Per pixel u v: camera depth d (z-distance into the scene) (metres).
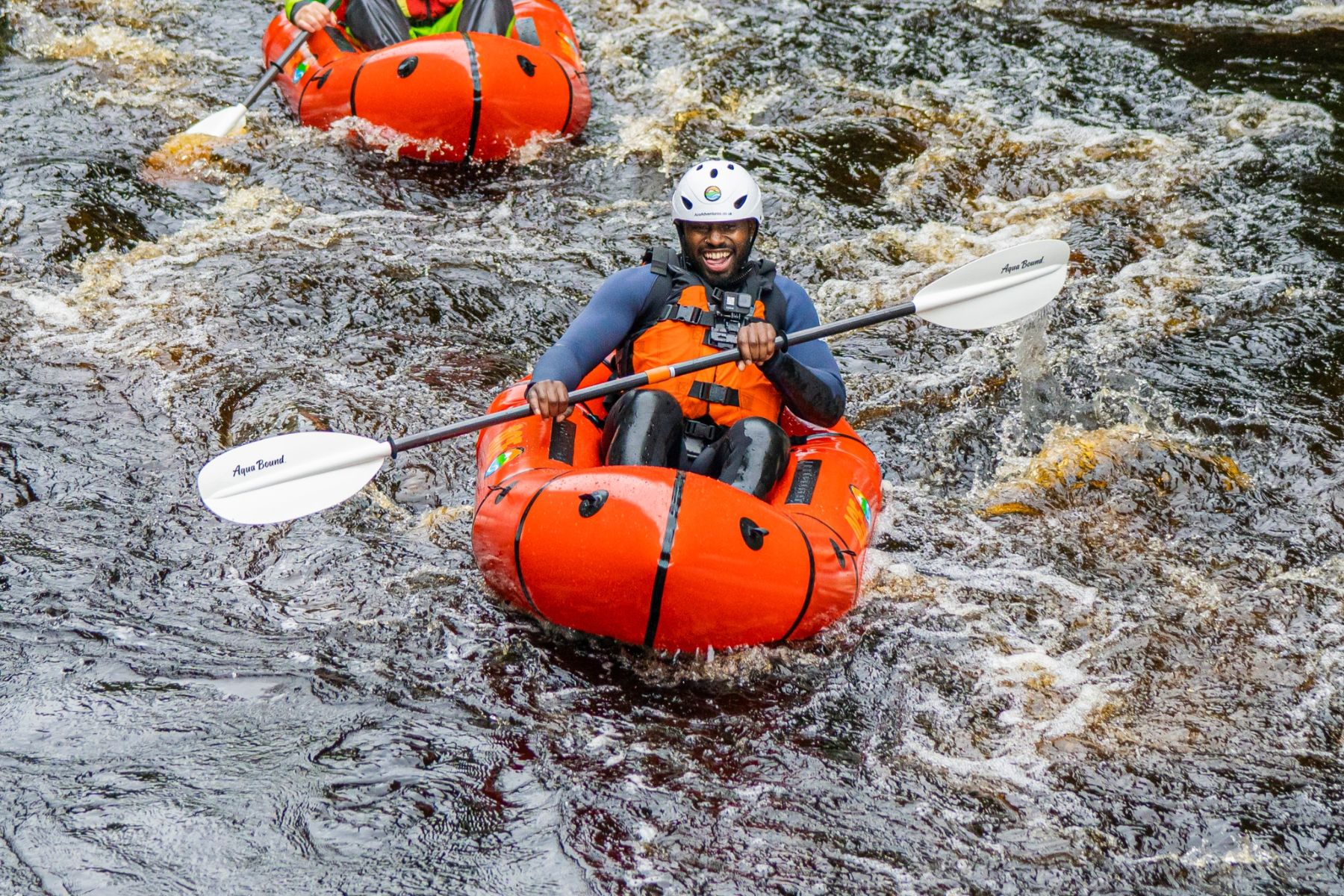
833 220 24.31
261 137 25.67
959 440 18.23
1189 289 22.17
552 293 21.50
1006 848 11.14
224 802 11.00
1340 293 21.92
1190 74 30.17
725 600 12.53
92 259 21.45
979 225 24.36
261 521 14.00
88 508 15.41
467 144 24.88
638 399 14.27
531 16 28.41
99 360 18.75
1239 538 16.11
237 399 17.94
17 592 13.74
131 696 12.28
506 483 13.66
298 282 21.19
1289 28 32.84
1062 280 17.03
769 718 12.59
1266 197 25.02
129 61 29.28
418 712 12.32
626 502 12.47
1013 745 12.45
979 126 27.83
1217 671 13.68
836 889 10.56
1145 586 15.14
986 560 15.52
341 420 17.58
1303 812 11.71
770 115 28.30
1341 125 27.59
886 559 15.38
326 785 11.30
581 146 26.34
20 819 10.67
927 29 32.75
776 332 14.67
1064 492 17.02
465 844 10.76
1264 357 20.22
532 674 12.98
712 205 14.75
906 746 12.34
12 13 31.09
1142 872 10.96
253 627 13.49
